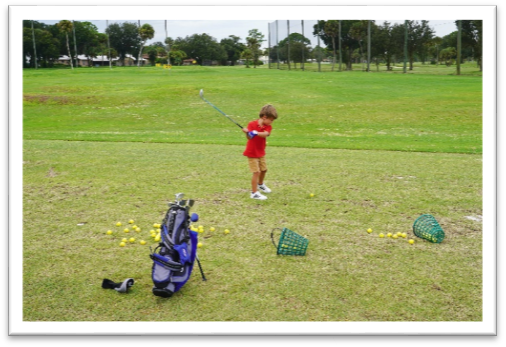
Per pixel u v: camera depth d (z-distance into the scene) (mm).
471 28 34438
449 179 8992
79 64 68438
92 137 15305
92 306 4367
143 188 8391
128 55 64125
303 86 29641
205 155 11531
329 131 17547
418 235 6031
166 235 4555
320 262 5293
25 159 10836
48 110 23391
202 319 4137
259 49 68500
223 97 25656
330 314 4207
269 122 7426
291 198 7773
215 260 5348
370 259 5379
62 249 5688
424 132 16938
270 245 5793
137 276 4984
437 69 39156
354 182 8789
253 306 4340
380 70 41656
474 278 4887
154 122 20484
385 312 4246
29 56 63125
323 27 43000
